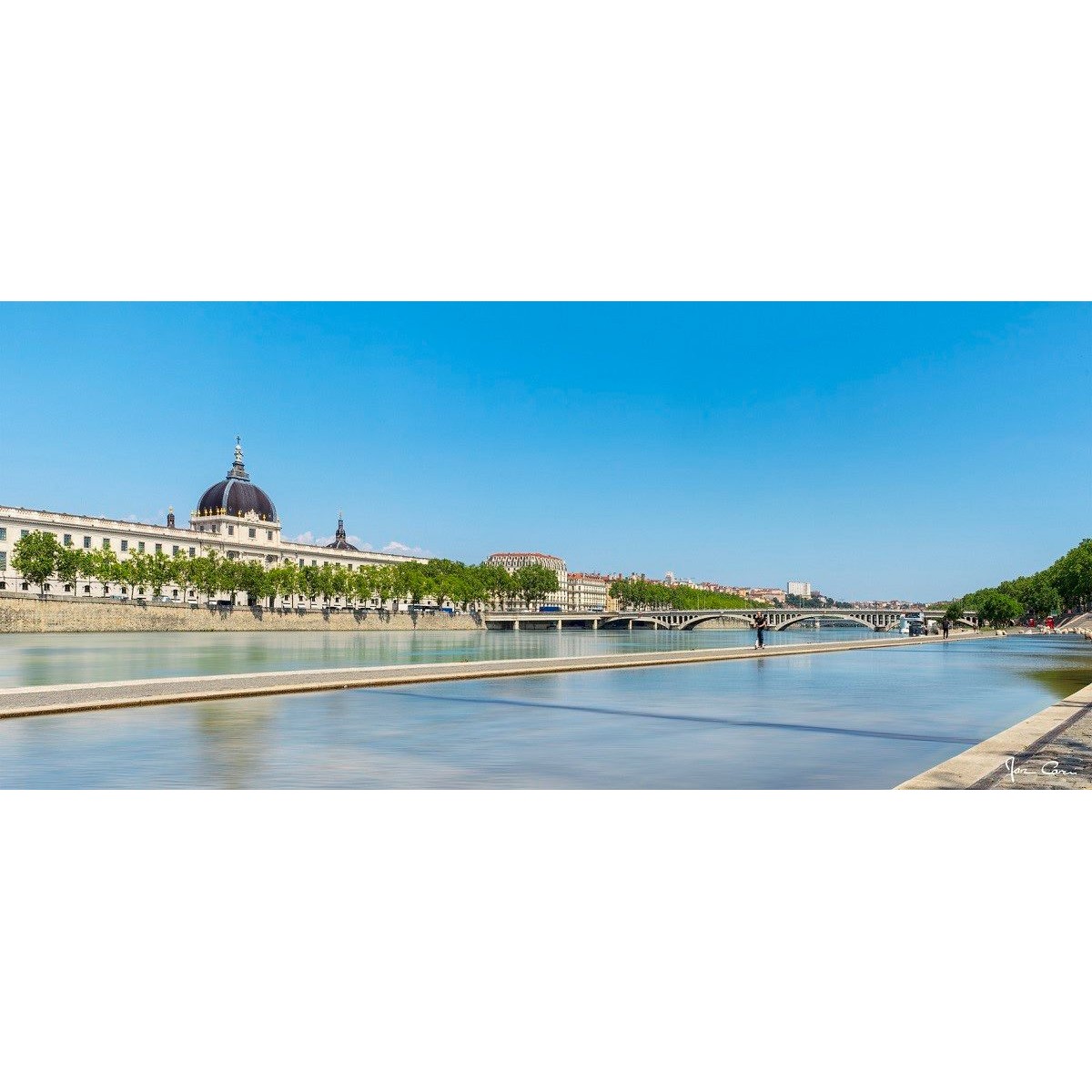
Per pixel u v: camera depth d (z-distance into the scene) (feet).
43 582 437.17
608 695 103.86
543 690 110.83
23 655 228.02
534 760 59.93
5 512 470.80
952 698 101.60
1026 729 64.90
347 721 79.00
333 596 631.97
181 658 217.97
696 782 52.65
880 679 131.54
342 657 228.43
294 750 63.52
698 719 81.41
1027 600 627.87
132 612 447.01
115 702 86.28
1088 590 545.44
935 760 59.82
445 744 66.08
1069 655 216.13
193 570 514.68
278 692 100.94
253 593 541.75
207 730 72.69
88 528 522.88
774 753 62.34
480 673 128.77
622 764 58.39
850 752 63.16
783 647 226.38
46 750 62.95
